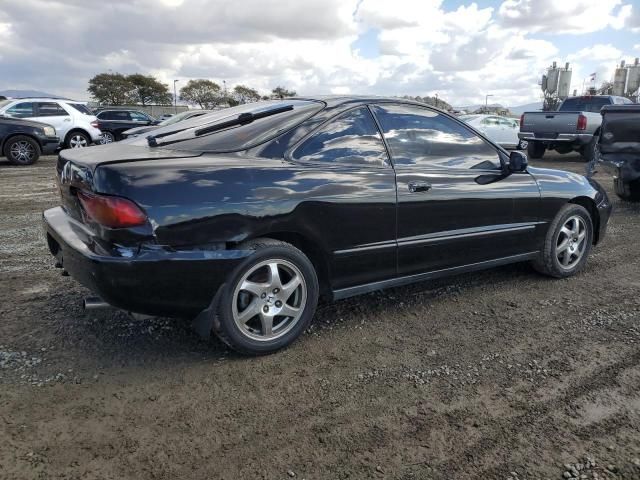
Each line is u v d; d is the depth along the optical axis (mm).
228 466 2328
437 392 2943
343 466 2342
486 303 4254
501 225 4324
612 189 10328
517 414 2742
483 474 2301
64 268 3371
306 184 3275
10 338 3455
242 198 3037
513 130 18969
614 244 6184
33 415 2648
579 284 4738
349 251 3504
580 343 3555
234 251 3033
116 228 2775
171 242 2852
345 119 3645
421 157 3928
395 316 3969
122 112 22797
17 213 7570
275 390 2934
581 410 2783
